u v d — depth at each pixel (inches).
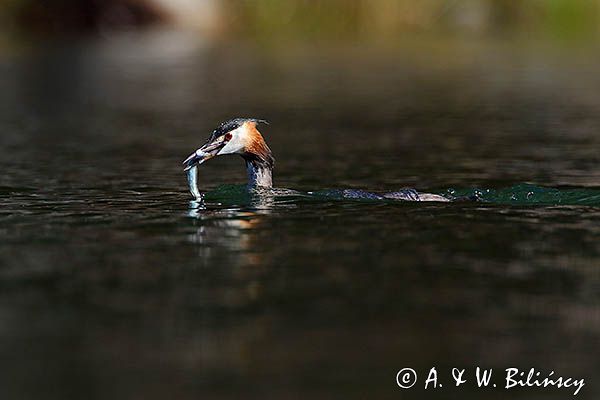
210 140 686.5
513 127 1103.6
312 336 397.7
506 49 2105.1
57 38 2295.8
